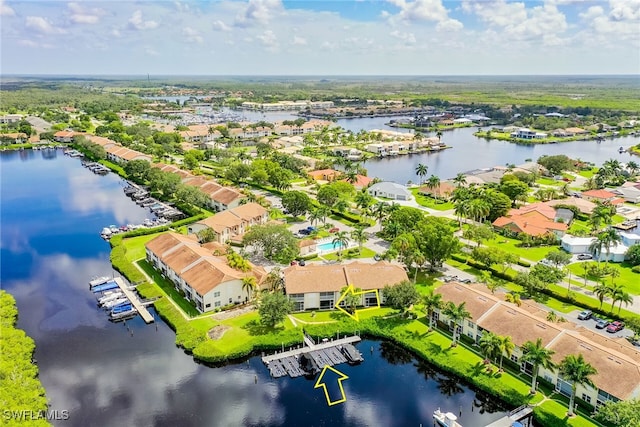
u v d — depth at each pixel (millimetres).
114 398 90188
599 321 114562
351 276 125812
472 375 95375
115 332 113125
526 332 98500
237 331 111062
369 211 194875
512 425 82375
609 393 81812
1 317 113188
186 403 89312
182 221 185750
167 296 128500
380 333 112000
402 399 92375
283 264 147750
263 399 91062
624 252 155500
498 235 180500
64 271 146375
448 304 106875
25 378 87812
